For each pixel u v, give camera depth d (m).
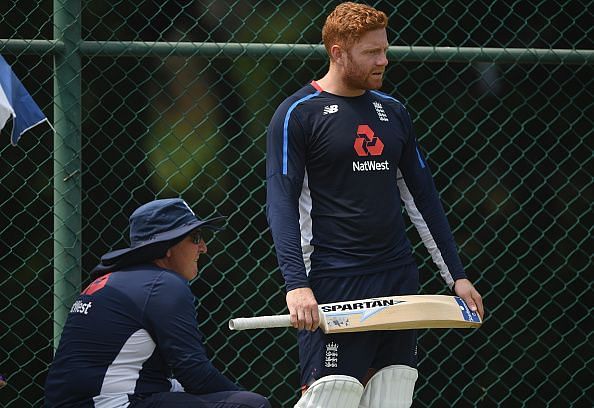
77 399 12.42
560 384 24.72
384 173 12.87
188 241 13.34
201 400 12.45
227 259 23.75
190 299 12.73
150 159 23.30
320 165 12.76
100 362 12.44
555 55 17.17
